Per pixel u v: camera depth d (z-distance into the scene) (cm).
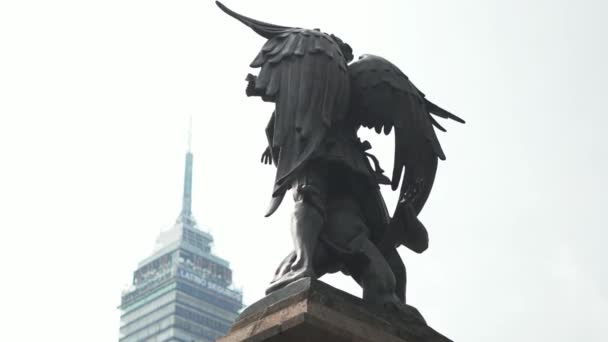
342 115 1384
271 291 1257
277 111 1353
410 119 1410
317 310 1184
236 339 1218
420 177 1416
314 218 1322
